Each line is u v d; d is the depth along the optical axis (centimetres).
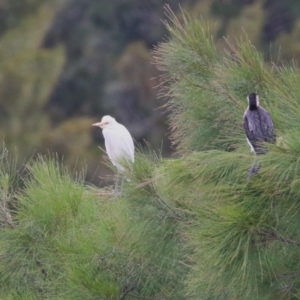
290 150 778
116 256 926
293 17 3906
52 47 4103
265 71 1048
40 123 3828
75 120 3791
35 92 3916
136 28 4041
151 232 879
